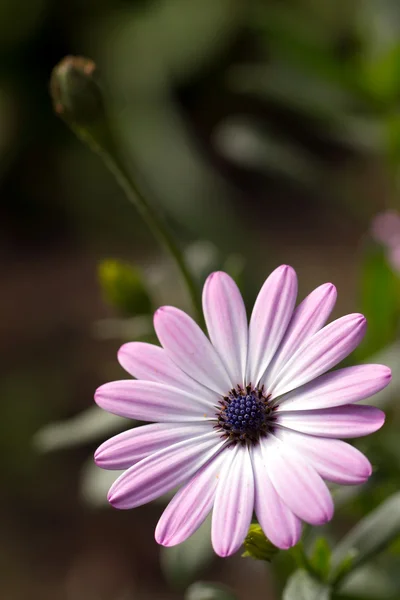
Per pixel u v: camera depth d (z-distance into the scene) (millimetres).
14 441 979
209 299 463
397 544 522
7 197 1312
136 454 448
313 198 1278
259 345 457
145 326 548
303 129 1312
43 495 947
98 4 1347
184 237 1218
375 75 616
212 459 448
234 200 1262
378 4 638
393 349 537
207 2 1319
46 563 896
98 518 932
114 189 1278
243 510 433
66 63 517
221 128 1345
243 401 450
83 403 1007
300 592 473
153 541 904
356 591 513
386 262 583
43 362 1059
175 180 1243
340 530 598
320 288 453
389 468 509
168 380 457
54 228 1286
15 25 1314
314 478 429
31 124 1325
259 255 1180
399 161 630
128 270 544
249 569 832
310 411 443
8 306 1148
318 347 446
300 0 1099
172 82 1326
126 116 1285
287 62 625
